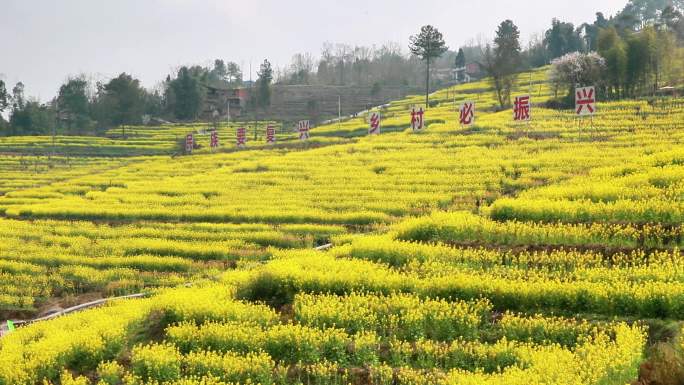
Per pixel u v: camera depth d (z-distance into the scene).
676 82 93.75
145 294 31.69
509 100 98.38
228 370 18.19
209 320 22.12
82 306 32.12
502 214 30.22
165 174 68.12
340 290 23.42
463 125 71.12
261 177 56.78
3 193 69.50
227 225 42.88
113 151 103.94
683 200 28.16
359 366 18.56
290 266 25.44
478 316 20.05
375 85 151.50
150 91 169.12
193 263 36.19
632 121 63.53
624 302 19.38
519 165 49.00
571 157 48.50
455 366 17.78
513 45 109.00
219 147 90.62
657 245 24.11
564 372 15.30
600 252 24.64
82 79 164.62
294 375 18.48
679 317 18.62
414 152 60.12
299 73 193.88
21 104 149.62
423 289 22.09
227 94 150.50
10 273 37.34
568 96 85.25
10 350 21.19
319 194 48.53
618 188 31.16
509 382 14.98
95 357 20.88
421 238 29.41
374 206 42.78
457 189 44.94
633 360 16.03
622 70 84.50
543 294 20.44
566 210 28.67
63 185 65.44
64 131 137.38
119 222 47.97
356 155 61.66
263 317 21.62
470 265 24.88
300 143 81.56
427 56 113.19
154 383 18.58
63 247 41.62
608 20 183.62
